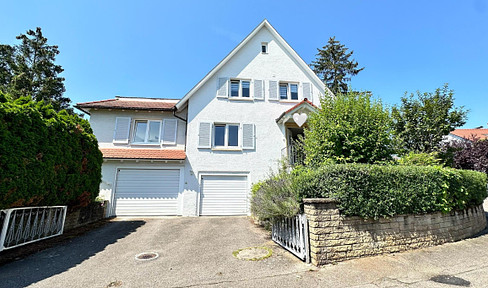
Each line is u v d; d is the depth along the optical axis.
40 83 25.55
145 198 11.63
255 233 7.44
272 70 14.14
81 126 7.97
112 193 11.48
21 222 5.60
